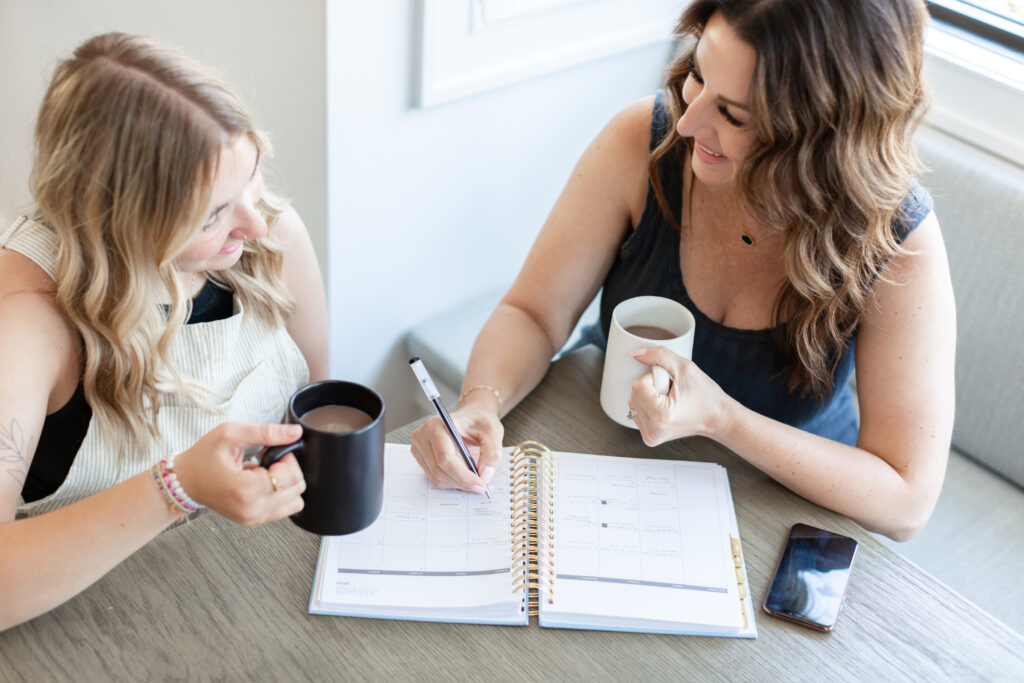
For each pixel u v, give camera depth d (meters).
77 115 0.83
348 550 0.89
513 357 1.14
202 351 1.05
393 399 1.89
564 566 0.90
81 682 0.77
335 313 1.66
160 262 0.89
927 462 1.06
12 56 2.10
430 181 1.65
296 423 0.79
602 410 1.11
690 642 0.85
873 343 1.11
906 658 0.85
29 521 0.81
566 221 1.25
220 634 0.81
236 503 0.77
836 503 1.02
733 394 1.24
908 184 1.04
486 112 1.64
